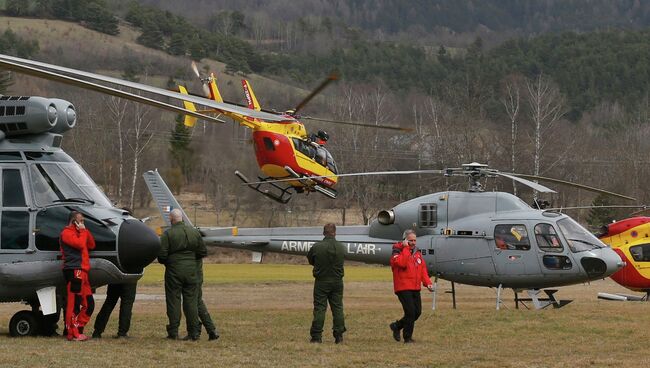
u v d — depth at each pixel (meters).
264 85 184.50
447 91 159.25
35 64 20.58
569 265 37.31
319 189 59.34
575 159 116.94
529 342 27.20
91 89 20.97
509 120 128.12
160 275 65.19
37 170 26.45
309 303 42.25
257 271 71.94
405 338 26.88
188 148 93.31
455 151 116.75
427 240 38.91
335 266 26.25
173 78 182.75
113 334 27.75
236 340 26.69
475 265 38.09
